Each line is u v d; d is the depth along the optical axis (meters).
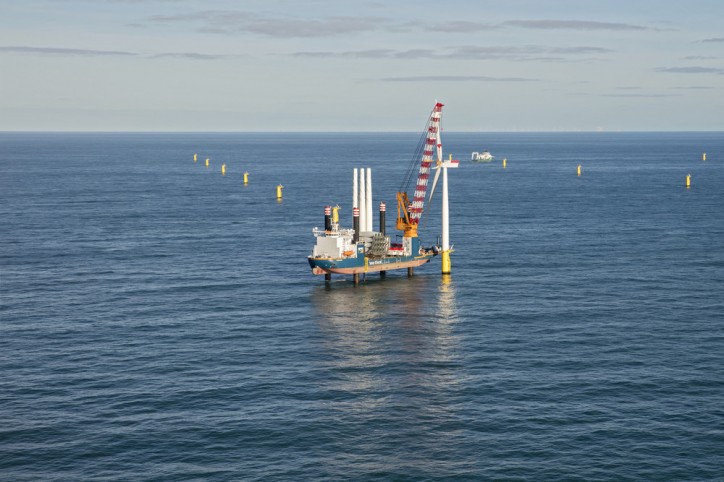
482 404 68.88
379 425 64.62
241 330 93.12
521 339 88.56
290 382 74.69
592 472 56.66
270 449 60.44
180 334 91.06
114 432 63.22
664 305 103.81
